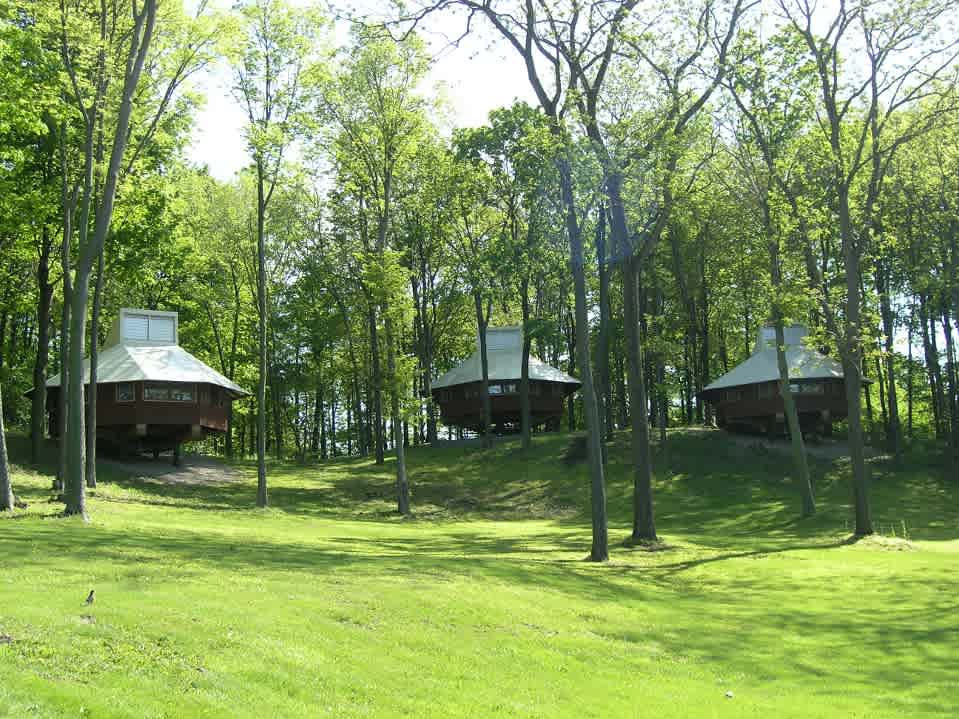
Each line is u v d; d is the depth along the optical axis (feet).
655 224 89.40
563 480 153.58
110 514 86.53
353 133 120.37
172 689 29.48
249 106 109.91
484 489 149.48
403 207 141.08
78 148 93.50
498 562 69.56
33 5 77.66
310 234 172.45
